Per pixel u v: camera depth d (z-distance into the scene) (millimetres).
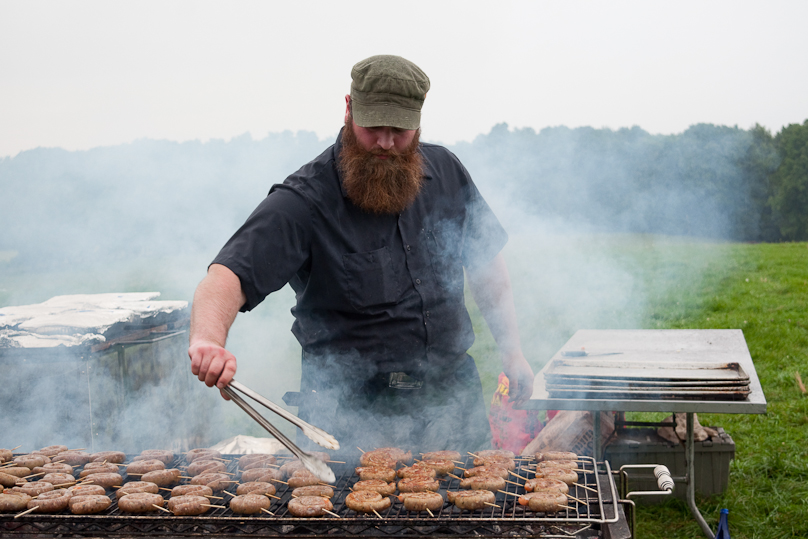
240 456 2277
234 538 1616
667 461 3588
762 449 4371
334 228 2082
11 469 2064
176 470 2057
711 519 3422
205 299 1795
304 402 2283
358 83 1937
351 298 2121
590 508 1742
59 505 1769
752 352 7004
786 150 25750
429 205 2256
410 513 1741
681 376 2566
